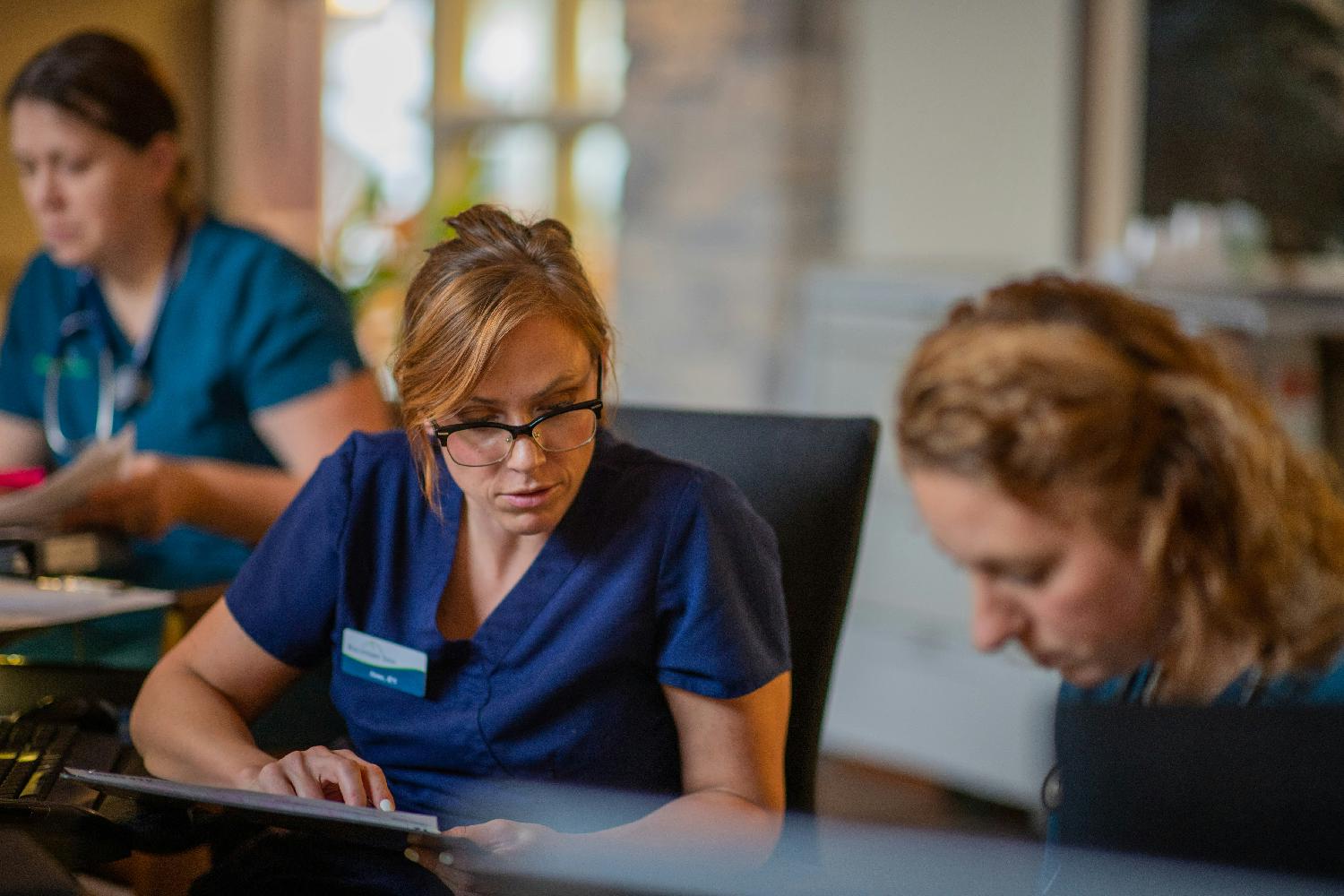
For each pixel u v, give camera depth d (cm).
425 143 559
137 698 161
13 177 461
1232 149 406
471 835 128
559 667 145
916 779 405
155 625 192
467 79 553
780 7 454
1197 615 94
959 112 435
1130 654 97
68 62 224
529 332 132
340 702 155
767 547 152
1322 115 397
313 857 126
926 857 154
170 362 243
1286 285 374
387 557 153
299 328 240
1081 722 102
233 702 160
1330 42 395
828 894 129
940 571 380
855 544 171
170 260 242
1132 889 98
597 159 529
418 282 137
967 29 432
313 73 559
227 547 237
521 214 146
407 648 149
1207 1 405
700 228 479
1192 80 409
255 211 549
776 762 147
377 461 157
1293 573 94
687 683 145
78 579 200
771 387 462
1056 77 417
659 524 147
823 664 168
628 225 497
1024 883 143
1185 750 97
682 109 480
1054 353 93
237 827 132
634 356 495
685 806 138
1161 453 93
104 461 198
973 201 436
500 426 134
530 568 147
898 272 399
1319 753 94
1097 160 420
